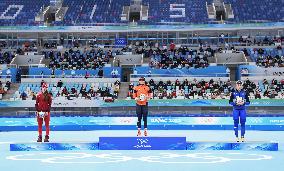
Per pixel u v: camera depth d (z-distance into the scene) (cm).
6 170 1338
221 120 3750
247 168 1360
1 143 2412
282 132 3438
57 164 1464
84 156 1683
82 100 4609
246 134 3195
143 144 1930
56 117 3775
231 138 2725
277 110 4447
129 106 4619
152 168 1361
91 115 4003
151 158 1612
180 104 4662
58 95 4919
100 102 4619
